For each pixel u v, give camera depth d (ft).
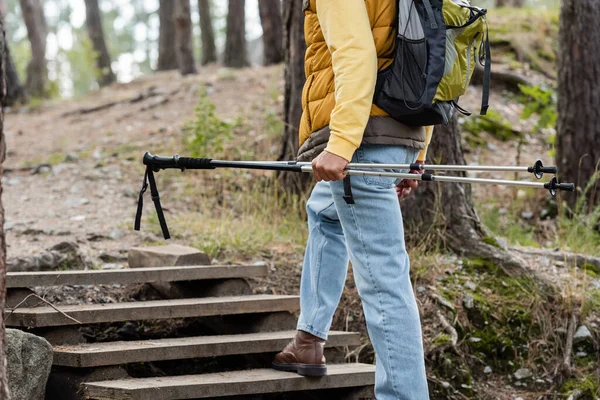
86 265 15.79
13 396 10.36
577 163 21.31
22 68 68.90
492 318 15.05
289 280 15.75
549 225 21.16
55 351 11.03
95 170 24.29
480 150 26.71
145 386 10.47
